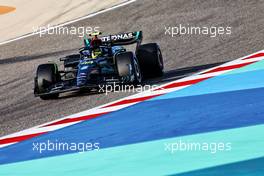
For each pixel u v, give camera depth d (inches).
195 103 1499.8
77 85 1740.9
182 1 3255.4
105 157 1162.0
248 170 1004.6
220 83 1711.4
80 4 3651.6
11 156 1262.3
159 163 1090.1
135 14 3216.0
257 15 2743.6
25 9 3767.2
